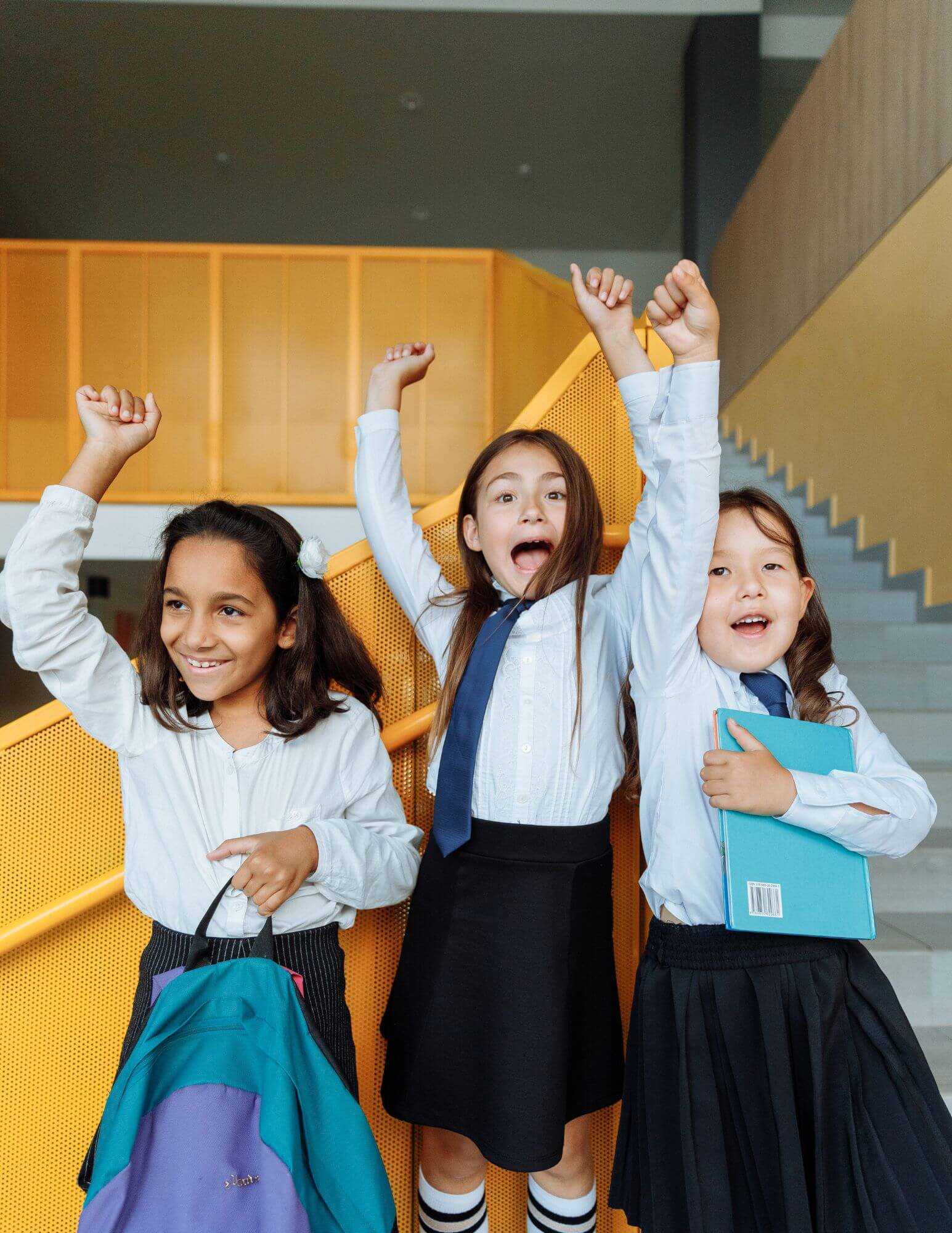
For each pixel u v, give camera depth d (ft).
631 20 18.37
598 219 26.25
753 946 3.05
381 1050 4.17
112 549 11.74
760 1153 2.88
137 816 3.27
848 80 13.98
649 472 3.39
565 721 3.44
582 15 18.21
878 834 3.02
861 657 10.60
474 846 3.42
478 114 21.34
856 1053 3.00
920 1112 2.89
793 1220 2.73
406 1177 4.20
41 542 3.05
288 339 12.32
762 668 3.37
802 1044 2.94
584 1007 3.40
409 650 4.24
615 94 20.63
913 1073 2.98
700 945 3.11
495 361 12.54
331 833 3.11
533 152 22.95
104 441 3.21
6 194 24.57
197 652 3.17
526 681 3.48
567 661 3.50
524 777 3.39
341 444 12.33
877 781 3.09
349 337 12.37
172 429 12.21
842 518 14.29
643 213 25.95
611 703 3.59
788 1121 2.83
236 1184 2.54
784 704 3.39
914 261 11.68
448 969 3.40
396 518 3.92
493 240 27.43
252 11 17.87
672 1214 2.95
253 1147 2.60
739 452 19.75
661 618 3.20
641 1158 3.12
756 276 18.54
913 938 6.23
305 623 3.46
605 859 3.54
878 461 12.85
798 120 16.33
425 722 4.00
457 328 12.51
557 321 11.57
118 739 3.28
